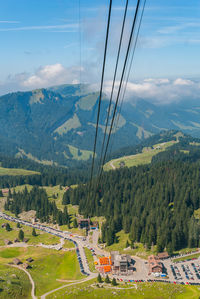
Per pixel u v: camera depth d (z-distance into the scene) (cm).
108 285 12044
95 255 15912
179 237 15450
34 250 17200
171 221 16812
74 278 13212
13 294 11069
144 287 11712
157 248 15188
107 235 17338
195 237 15512
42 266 14775
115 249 16412
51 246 17638
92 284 12181
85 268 14212
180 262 14125
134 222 17200
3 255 16538
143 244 16075
